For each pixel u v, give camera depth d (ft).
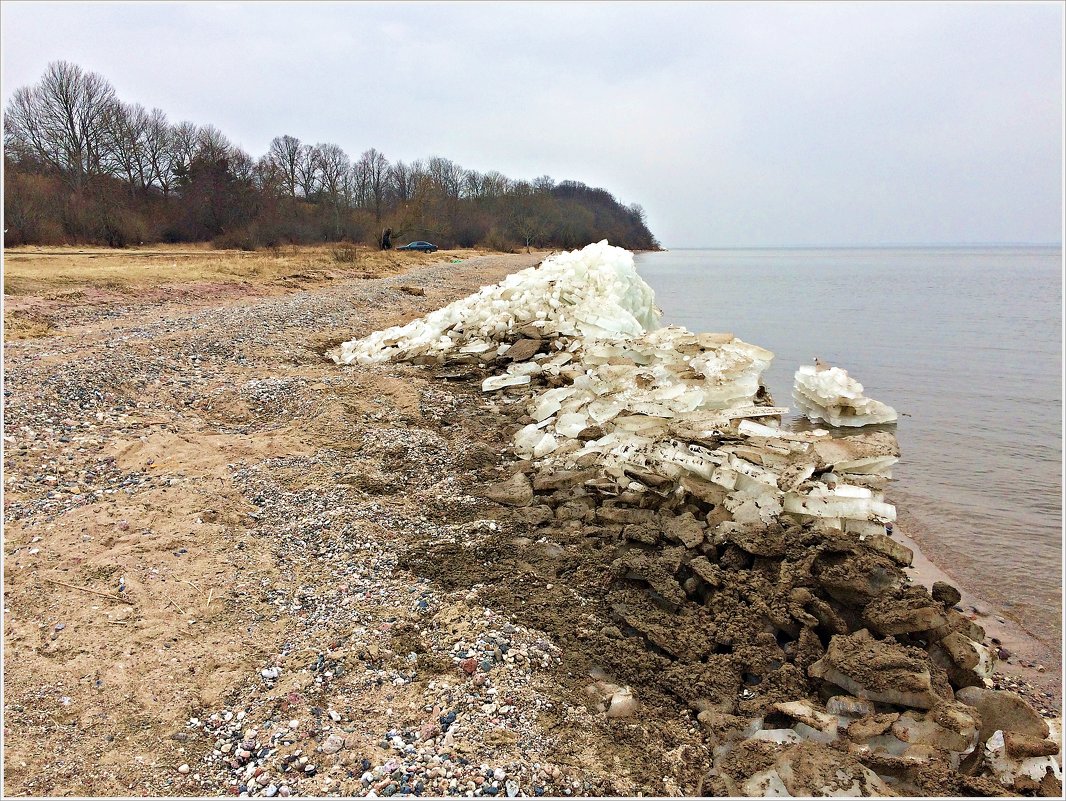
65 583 17.75
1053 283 194.80
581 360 42.37
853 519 21.11
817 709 15.14
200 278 79.66
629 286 57.16
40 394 30.19
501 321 49.44
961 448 40.11
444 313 53.42
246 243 162.50
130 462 25.90
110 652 15.51
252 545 20.81
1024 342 81.56
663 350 40.14
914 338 84.94
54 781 12.30
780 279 215.92
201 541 20.53
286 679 15.24
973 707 15.05
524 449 30.73
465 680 15.57
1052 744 13.85
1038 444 40.86
